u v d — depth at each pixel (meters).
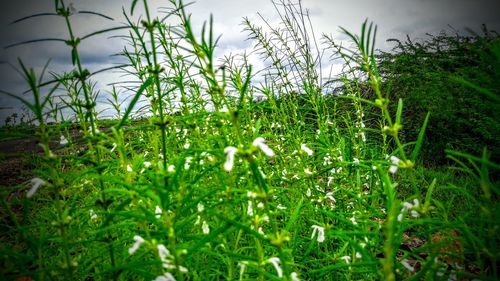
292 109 3.73
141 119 3.07
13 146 7.57
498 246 1.54
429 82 4.89
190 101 2.93
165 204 1.45
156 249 1.43
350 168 2.88
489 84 1.55
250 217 1.89
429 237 1.65
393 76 5.95
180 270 1.41
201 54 1.44
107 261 2.20
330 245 2.41
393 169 1.61
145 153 3.21
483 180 1.42
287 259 1.88
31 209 3.21
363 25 1.61
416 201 1.69
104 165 1.81
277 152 3.36
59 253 2.50
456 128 4.67
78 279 2.12
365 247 1.89
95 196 2.65
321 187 2.98
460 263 1.79
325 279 2.19
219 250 2.07
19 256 1.68
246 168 1.87
